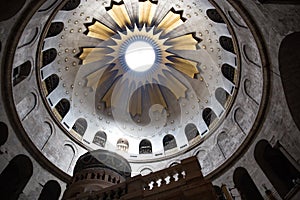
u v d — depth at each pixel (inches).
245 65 781.3
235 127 853.2
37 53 781.9
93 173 636.7
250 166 751.7
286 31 542.0
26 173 749.3
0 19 562.6
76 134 947.3
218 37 908.0
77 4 847.7
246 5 590.6
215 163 870.4
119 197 439.2
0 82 644.1
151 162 988.6
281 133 650.2
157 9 989.8
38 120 821.2
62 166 833.5
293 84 597.3
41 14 677.9
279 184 663.1
